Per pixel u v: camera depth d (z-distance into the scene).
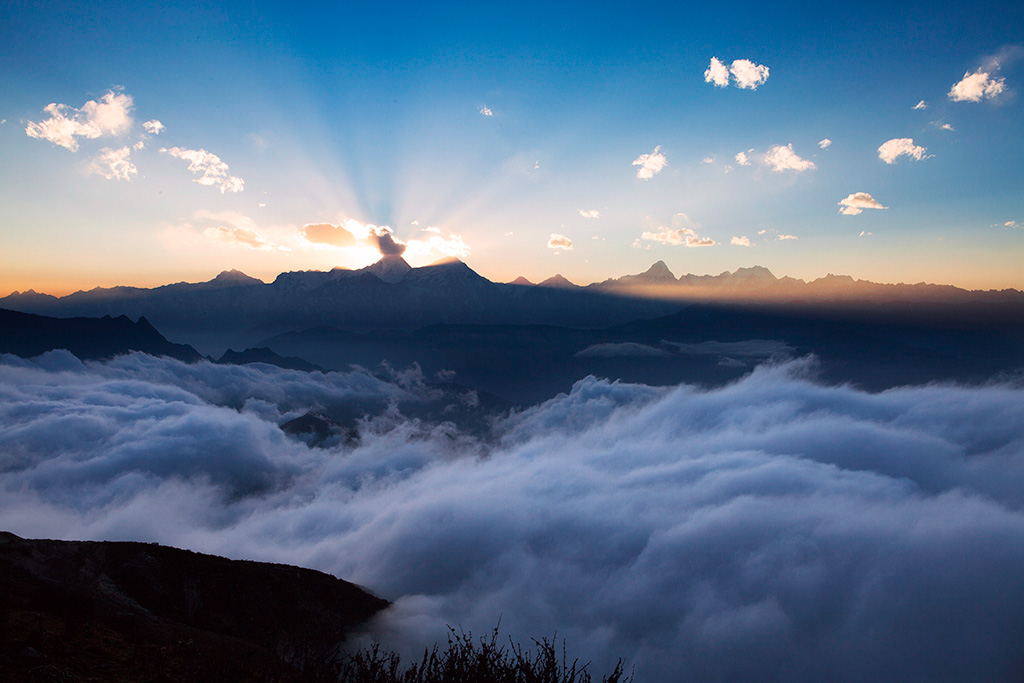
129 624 17.56
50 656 12.11
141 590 38.69
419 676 10.98
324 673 13.62
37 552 36.38
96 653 13.34
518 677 10.16
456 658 10.72
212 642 19.84
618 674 9.98
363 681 11.91
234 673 14.75
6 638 12.57
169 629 20.73
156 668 13.34
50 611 16.66
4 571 19.72
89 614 17.30
